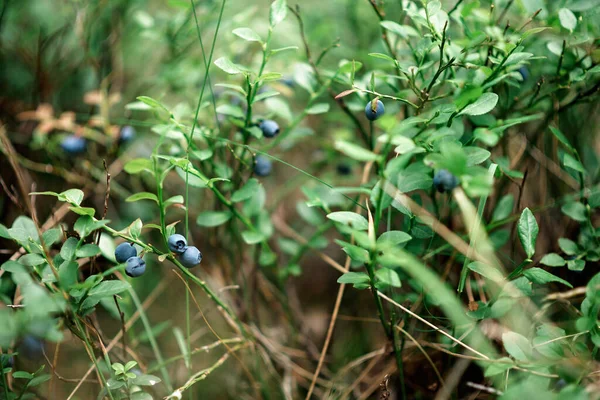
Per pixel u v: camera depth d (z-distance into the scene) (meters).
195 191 0.50
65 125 0.46
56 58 0.50
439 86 0.40
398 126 0.33
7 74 0.50
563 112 0.42
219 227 0.46
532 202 0.44
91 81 0.51
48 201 0.47
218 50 0.50
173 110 0.41
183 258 0.34
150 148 0.48
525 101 0.43
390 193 0.35
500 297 0.34
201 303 0.48
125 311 0.41
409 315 0.38
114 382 0.33
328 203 0.43
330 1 0.53
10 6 0.49
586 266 0.41
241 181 0.42
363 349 0.44
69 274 0.32
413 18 0.36
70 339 0.41
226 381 0.44
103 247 0.38
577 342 0.34
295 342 0.46
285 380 0.43
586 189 0.39
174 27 0.48
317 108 0.40
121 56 0.53
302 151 0.55
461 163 0.29
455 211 0.41
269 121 0.39
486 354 0.35
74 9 0.50
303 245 0.44
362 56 0.47
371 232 0.32
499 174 0.37
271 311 0.48
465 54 0.36
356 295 0.46
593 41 0.38
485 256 0.36
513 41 0.37
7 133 0.48
